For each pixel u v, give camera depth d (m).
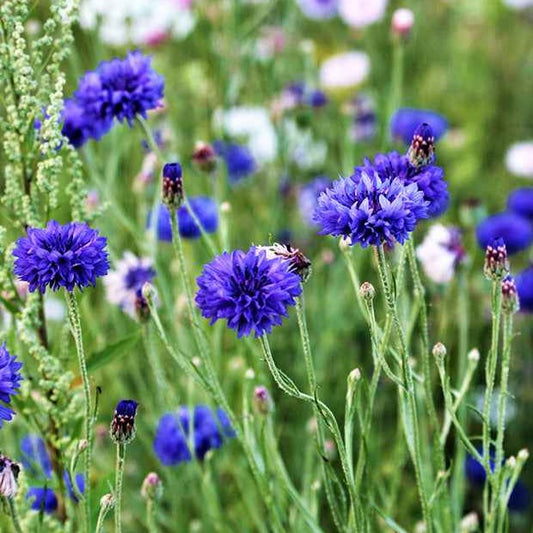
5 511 0.81
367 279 1.21
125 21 1.27
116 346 0.91
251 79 1.44
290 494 0.89
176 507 1.01
